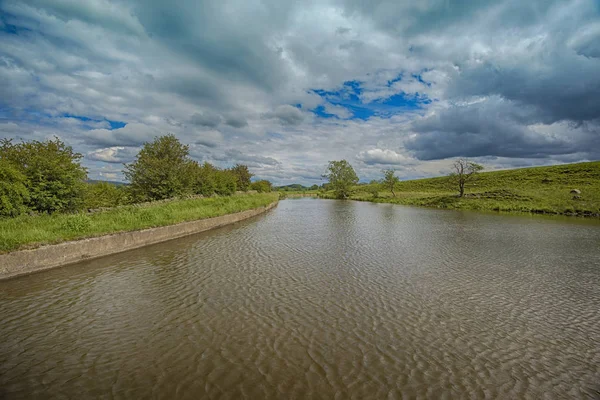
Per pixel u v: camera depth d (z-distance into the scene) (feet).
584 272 38.17
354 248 50.34
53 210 53.26
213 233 64.39
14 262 33.73
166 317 24.53
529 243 56.85
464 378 17.38
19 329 22.49
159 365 18.15
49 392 15.84
